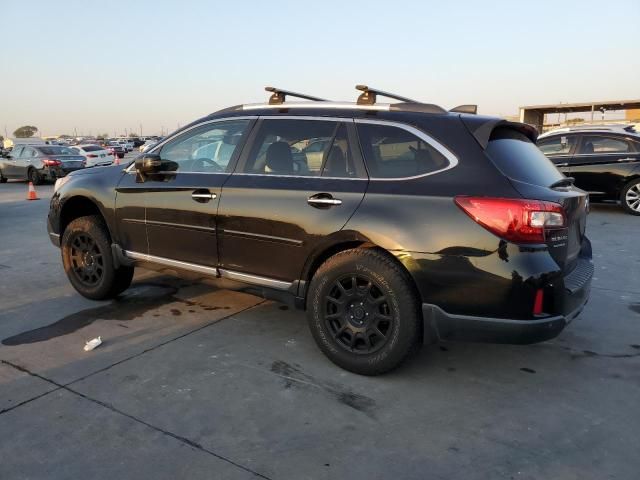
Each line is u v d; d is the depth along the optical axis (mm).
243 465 2545
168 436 2781
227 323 4406
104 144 53406
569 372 3549
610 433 2820
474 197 3008
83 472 2486
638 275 5871
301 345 3963
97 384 3338
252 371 3529
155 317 4547
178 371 3525
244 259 3863
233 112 4211
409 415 2998
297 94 4246
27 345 3947
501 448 2688
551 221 2965
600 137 10102
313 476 2469
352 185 3412
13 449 2656
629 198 9930
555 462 2574
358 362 3422
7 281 5688
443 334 3164
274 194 3668
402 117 3438
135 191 4461
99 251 4824
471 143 3184
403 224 3152
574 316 3248
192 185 4105
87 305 4863
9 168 20391
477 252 2984
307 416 2980
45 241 8047
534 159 3445
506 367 3619
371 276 3283
